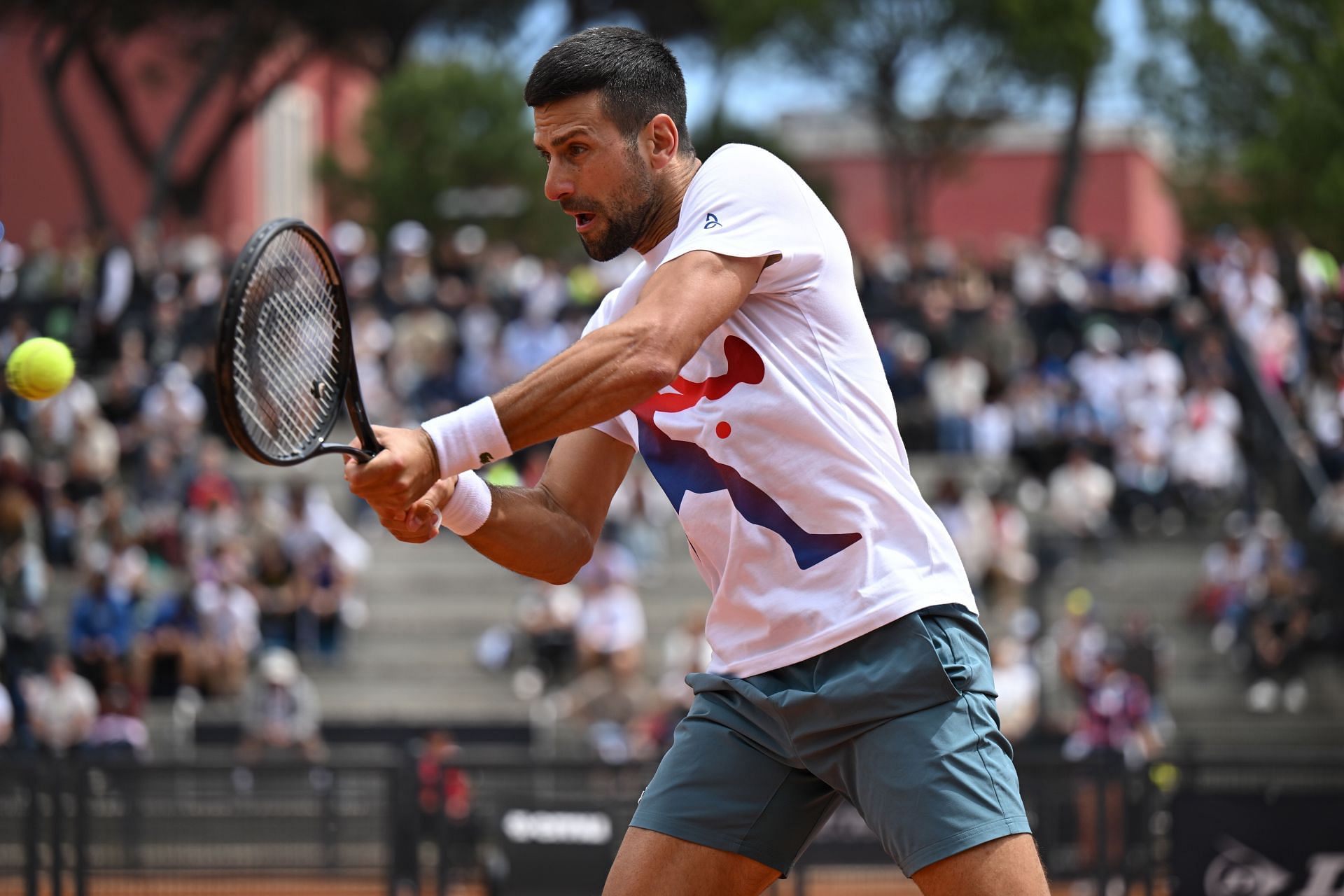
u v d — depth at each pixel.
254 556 47.50
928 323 57.50
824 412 9.70
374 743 37.69
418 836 27.28
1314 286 58.22
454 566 51.78
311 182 111.25
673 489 10.19
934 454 53.84
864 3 98.69
